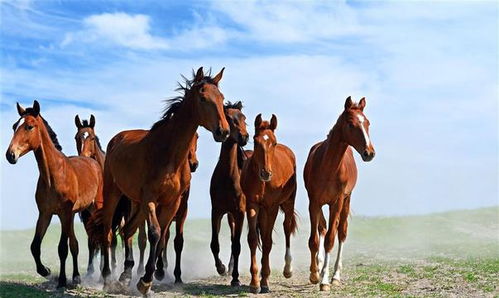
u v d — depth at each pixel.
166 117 10.70
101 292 12.02
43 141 11.77
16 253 21.00
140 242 13.41
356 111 11.62
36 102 11.74
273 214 12.32
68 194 12.22
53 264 18.30
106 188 12.40
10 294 11.38
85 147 15.48
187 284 13.31
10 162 11.28
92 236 13.19
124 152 11.23
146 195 10.55
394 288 12.15
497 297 10.98
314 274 12.71
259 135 11.58
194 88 10.33
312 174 12.24
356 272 14.66
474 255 18.02
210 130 10.19
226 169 12.96
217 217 13.43
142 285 10.47
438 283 12.60
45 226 12.29
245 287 12.75
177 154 10.49
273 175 12.00
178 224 13.63
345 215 12.91
